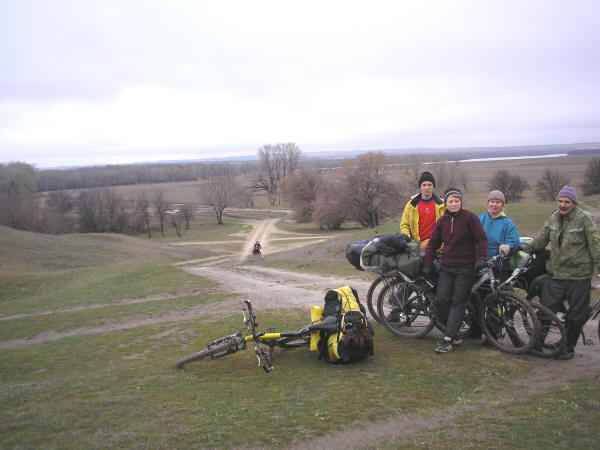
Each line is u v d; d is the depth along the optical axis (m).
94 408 4.25
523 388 4.37
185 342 7.13
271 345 5.45
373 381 4.63
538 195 81.19
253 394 4.45
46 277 20.89
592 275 4.96
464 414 3.80
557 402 3.90
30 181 108.31
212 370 5.34
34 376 5.93
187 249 54.72
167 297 12.42
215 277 16.47
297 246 59.47
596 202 44.53
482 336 6.10
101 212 98.38
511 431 3.40
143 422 3.86
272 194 149.00
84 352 7.06
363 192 69.62
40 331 9.25
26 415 4.14
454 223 5.28
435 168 84.00
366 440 3.42
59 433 3.70
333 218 76.75
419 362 5.15
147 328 8.48
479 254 5.10
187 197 153.75
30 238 45.53
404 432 3.54
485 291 5.71
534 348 5.25
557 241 5.08
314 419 3.80
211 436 3.51
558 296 5.14
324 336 5.38
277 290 11.97
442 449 3.13
